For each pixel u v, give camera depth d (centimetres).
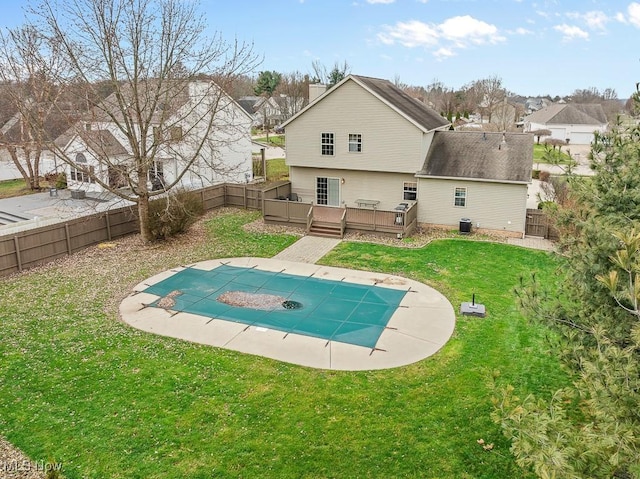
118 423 971
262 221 2578
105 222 2189
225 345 1295
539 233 2292
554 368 1170
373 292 1658
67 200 3153
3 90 2577
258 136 7444
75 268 1870
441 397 1055
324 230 2327
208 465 859
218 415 996
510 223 2283
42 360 1207
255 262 1958
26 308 1510
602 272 636
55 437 930
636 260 477
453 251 2080
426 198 2416
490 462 859
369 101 2402
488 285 1709
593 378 503
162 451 894
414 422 970
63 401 1042
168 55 2036
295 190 2783
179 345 1291
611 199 710
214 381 1120
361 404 1033
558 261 758
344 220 2322
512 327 1392
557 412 530
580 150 5925
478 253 2053
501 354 1239
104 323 1417
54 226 1941
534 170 4106
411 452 887
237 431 948
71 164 1992
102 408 1019
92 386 1098
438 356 1232
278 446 905
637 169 709
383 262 1952
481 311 1465
